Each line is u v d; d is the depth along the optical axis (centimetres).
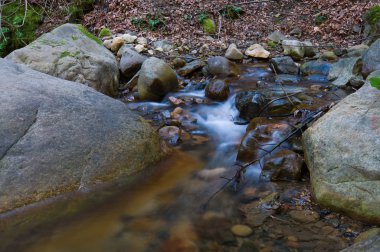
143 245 276
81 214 303
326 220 291
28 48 540
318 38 802
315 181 314
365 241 238
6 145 310
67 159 322
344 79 556
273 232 284
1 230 278
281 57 657
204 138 456
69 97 374
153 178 357
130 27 832
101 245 275
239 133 466
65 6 895
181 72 644
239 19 882
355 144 300
